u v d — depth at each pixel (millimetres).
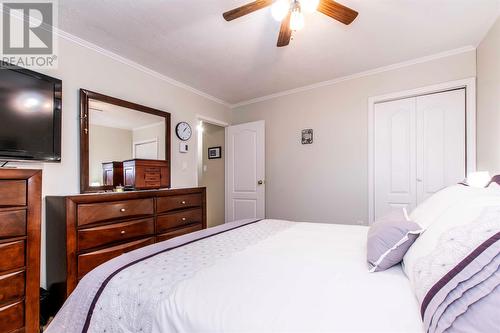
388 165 2920
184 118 3355
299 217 3547
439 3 1796
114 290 914
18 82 1718
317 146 3406
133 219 2176
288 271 981
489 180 1563
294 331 633
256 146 3936
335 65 2818
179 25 2045
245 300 767
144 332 797
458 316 599
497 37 1966
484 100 2227
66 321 961
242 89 3588
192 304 773
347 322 656
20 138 1721
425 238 924
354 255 1182
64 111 2092
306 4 1426
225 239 1487
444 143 2617
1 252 1346
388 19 1971
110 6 1803
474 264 642
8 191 1382
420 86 2693
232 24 2033
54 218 1844
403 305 736
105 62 2426
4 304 1352
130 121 2607
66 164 2084
